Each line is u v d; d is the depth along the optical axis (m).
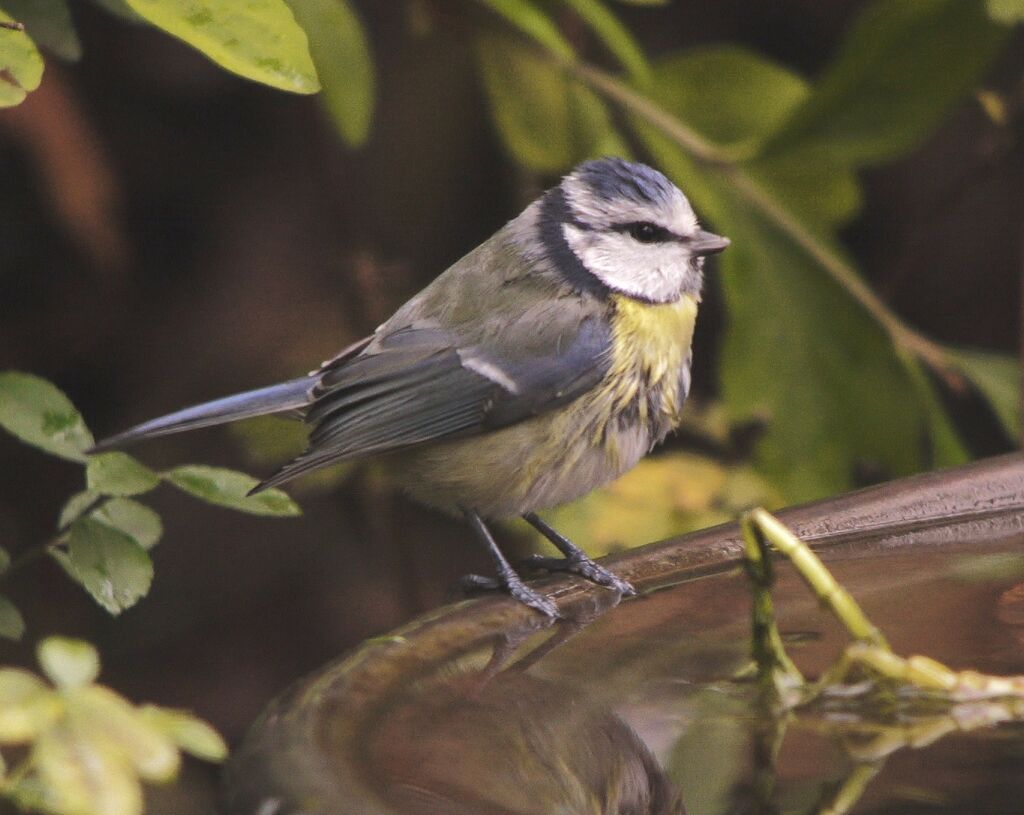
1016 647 4.49
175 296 12.20
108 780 3.25
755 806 3.52
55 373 11.99
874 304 9.40
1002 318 13.31
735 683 4.32
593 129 9.10
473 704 4.14
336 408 6.85
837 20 13.12
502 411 6.83
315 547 12.01
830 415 9.46
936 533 5.66
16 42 4.90
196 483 5.67
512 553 10.11
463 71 11.59
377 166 11.84
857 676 4.25
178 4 4.93
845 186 9.51
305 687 4.08
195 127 12.26
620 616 4.98
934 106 8.95
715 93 9.27
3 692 3.35
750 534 4.30
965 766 3.74
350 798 3.30
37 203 11.84
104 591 5.54
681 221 7.08
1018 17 7.33
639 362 6.98
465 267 7.20
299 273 12.01
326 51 7.64
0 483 11.80
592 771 3.70
